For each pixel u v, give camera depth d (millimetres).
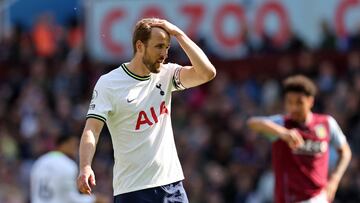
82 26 59656
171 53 53219
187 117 51562
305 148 26734
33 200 30219
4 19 61812
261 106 51500
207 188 46031
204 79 20219
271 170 45312
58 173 29297
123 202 20234
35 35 61312
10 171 50438
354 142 45750
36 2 61312
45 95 58250
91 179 19156
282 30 52625
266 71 53156
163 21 20000
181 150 48750
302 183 26578
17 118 57125
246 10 53125
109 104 20062
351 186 42625
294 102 27000
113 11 55062
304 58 51406
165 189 20219
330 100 48031
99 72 56688
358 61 50344
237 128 49469
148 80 20312
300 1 52156
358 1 50812
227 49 53906
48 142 51062
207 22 53812
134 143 20172
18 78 60344
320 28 52000
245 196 45469
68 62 59469
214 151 49125
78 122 44969
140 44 19922
